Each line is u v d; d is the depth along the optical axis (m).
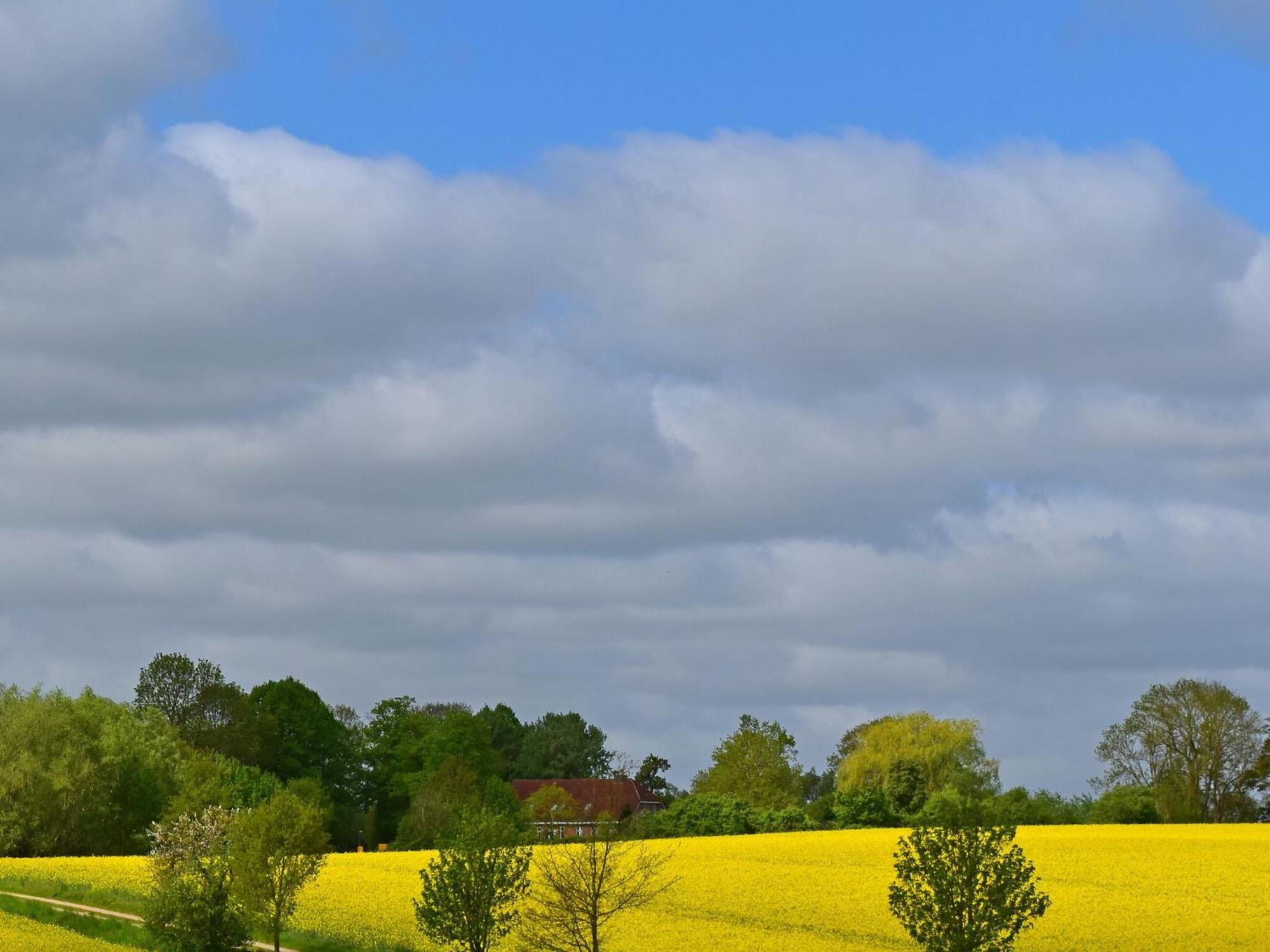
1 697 102.62
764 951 45.84
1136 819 104.19
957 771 110.88
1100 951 46.09
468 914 44.59
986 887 39.31
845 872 63.09
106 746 96.19
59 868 71.62
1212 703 111.00
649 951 45.75
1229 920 51.12
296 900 55.75
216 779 94.00
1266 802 110.25
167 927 48.72
